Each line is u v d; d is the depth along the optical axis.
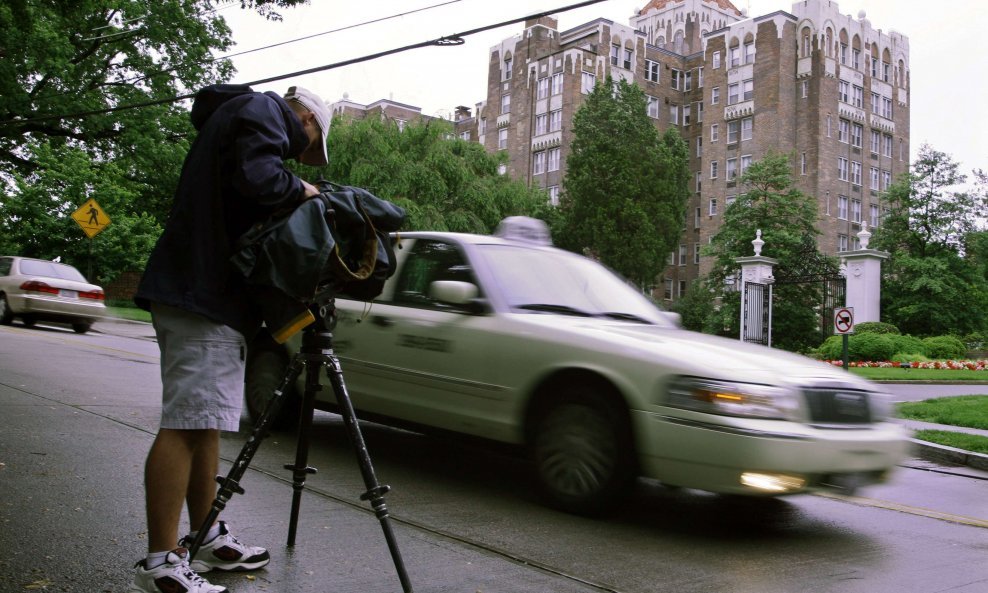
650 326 5.61
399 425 5.89
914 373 22.88
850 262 30.34
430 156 37.91
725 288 50.31
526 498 5.20
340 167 37.16
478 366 5.33
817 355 29.22
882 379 20.95
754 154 63.56
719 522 4.93
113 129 25.66
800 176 62.88
